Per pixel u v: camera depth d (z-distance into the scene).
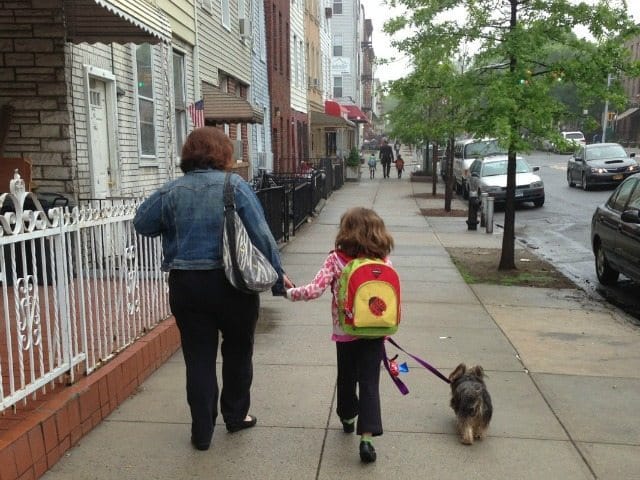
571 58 7.45
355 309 3.01
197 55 11.34
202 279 3.02
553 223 14.02
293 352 4.89
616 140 60.47
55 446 3.08
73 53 6.74
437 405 3.93
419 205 17.50
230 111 11.77
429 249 10.37
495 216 15.28
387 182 27.20
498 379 4.43
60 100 6.55
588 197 18.67
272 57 19.20
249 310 3.17
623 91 7.38
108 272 3.96
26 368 3.62
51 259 3.27
